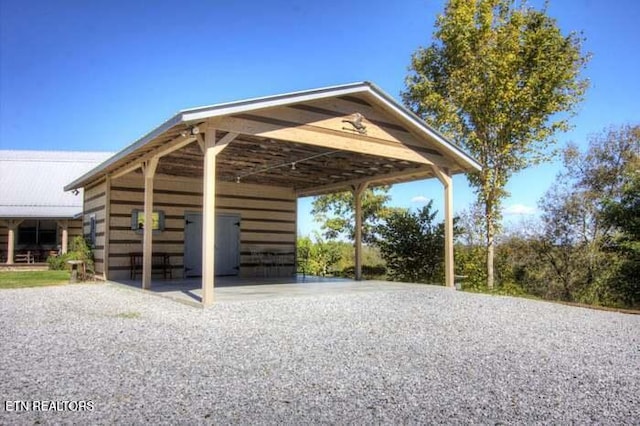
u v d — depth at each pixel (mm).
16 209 19688
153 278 12625
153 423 2975
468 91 14516
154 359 4457
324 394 3600
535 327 6703
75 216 19203
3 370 4051
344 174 12711
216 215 13953
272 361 4473
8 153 24109
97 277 12758
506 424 3115
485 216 15727
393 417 3176
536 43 14195
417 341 5508
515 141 14898
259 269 14719
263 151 9578
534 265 17562
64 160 23781
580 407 3492
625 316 8148
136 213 12453
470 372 4305
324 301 8281
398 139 9664
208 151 7188
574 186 18250
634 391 3922
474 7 14562
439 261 14773
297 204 15742
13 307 7609
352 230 21188
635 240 13742
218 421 3031
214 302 7602
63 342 5102
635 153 17438
